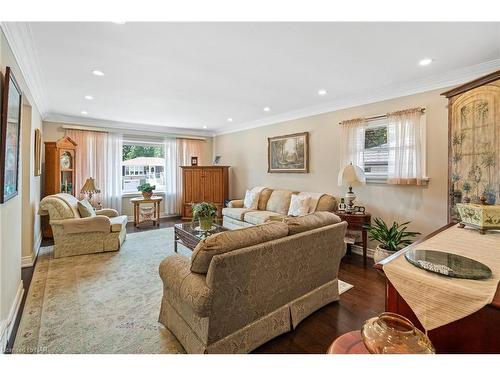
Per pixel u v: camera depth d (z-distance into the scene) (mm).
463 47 2182
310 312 2021
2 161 1562
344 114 3908
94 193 5004
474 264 1031
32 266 3041
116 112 4613
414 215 3141
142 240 4258
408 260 1115
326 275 2158
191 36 1998
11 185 1822
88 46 2154
